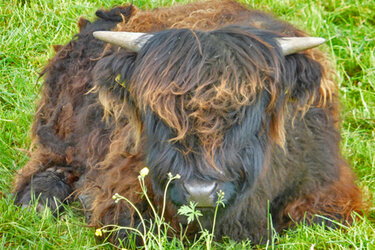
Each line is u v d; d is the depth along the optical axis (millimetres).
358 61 7566
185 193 4270
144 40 4555
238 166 4367
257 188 4902
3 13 8000
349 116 7016
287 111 4840
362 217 5262
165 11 6344
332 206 5230
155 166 4438
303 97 4676
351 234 4867
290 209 5176
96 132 5691
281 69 4453
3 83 7312
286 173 5031
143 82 4367
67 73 6324
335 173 5336
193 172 4238
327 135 5418
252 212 5008
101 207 5254
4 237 4965
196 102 4160
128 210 5148
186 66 4234
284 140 4715
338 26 8055
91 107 5758
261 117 4426
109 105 5000
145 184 4953
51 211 5656
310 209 5180
